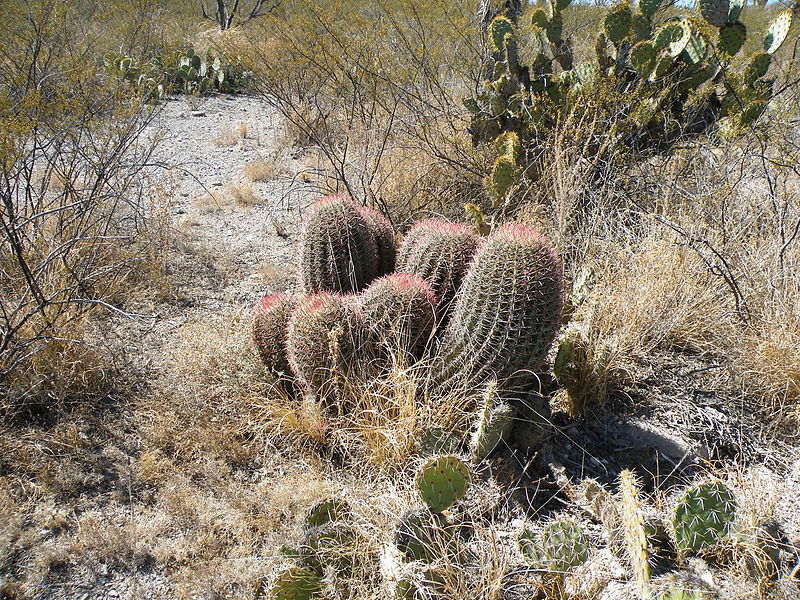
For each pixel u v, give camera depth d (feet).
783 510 8.59
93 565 7.89
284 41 22.18
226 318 12.33
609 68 16.46
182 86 37.70
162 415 10.21
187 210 19.26
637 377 10.86
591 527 8.35
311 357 9.54
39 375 10.36
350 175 19.48
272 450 9.78
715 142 16.37
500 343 9.15
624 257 12.64
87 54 19.11
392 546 7.27
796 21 17.47
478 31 19.71
